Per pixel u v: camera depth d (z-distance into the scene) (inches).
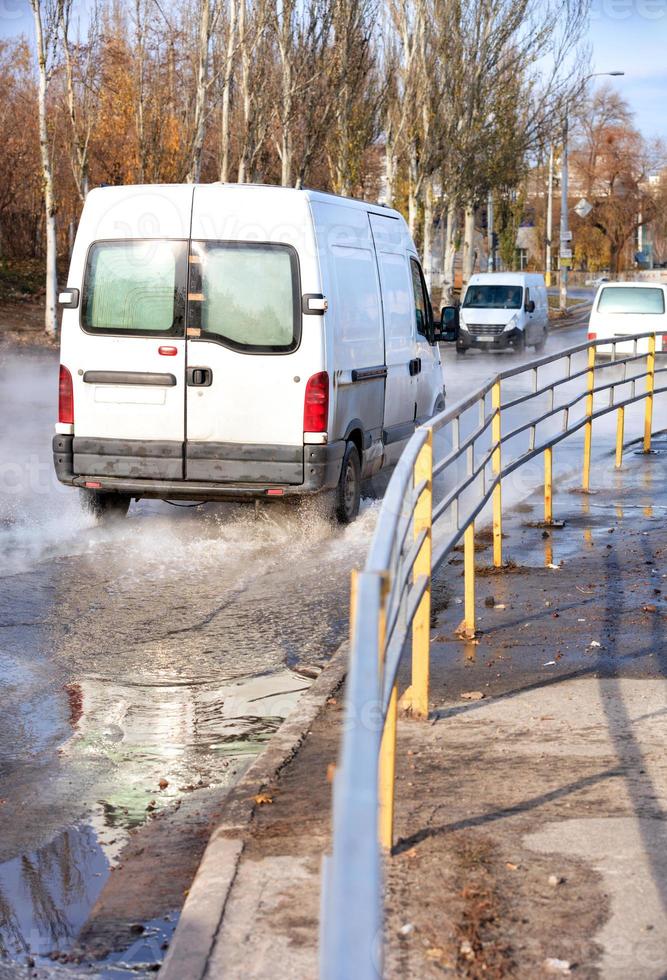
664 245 4955.7
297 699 263.4
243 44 1556.3
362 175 1983.3
